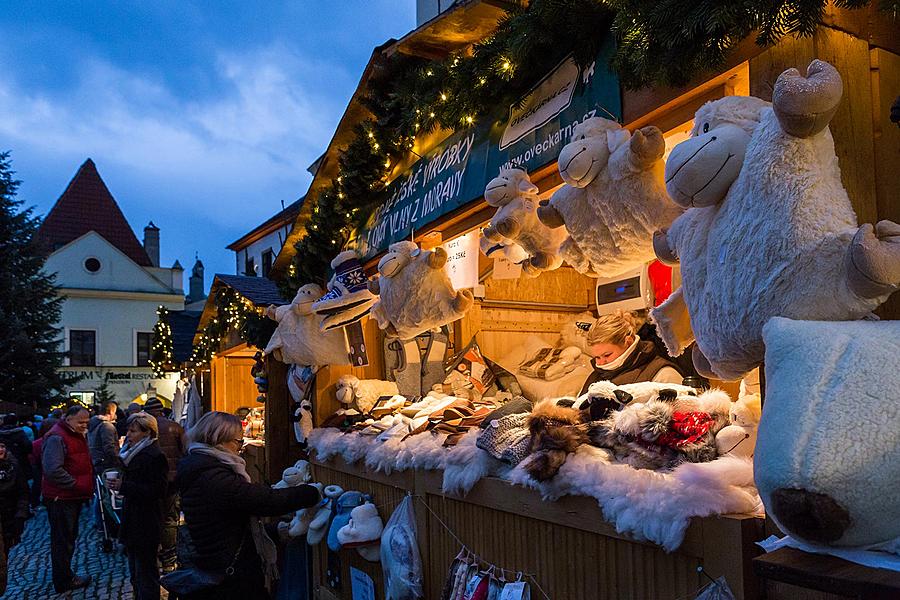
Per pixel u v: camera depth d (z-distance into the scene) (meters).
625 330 2.97
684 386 2.50
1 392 16.12
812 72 1.37
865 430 1.15
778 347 1.30
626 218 2.19
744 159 1.53
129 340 29.08
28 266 17.55
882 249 1.26
